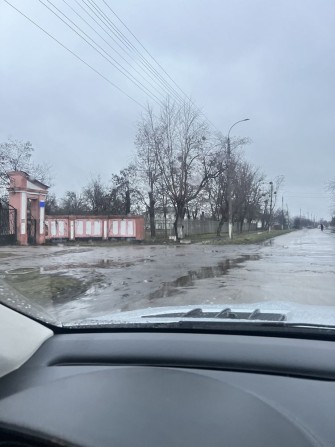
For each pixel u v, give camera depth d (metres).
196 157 33.53
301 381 1.63
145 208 42.53
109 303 8.12
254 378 1.65
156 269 13.74
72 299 8.53
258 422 1.36
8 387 1.62
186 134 33.09
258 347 1.86
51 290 9.35
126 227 31.94
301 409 1.47
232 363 1.75
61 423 1.36
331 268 14.02
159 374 1.67
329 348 1.83
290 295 8.79
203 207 55.88
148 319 2.41
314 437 1.34
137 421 1.36
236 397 1.49
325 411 1.46
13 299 2.06
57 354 1.88
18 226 25.53
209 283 10.66
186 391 1.53
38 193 26.83
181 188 33.44
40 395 1.53
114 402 1.46
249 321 2.19
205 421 1.35
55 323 2.18
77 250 22.34
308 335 1.96
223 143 34.66
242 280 11.16
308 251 22.69
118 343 1.96
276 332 2.00
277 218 116.25
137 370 1.72
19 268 13.82
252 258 18.05
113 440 1.29
